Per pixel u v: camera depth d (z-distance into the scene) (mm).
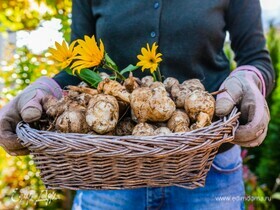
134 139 574
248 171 1788
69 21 1488
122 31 851
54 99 679
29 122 657
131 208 857
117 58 867
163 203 848
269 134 2078
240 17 858
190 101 641
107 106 619
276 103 2094
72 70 709
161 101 625
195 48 828
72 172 622
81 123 624
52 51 688
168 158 595
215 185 848
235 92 669
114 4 869
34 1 1517
